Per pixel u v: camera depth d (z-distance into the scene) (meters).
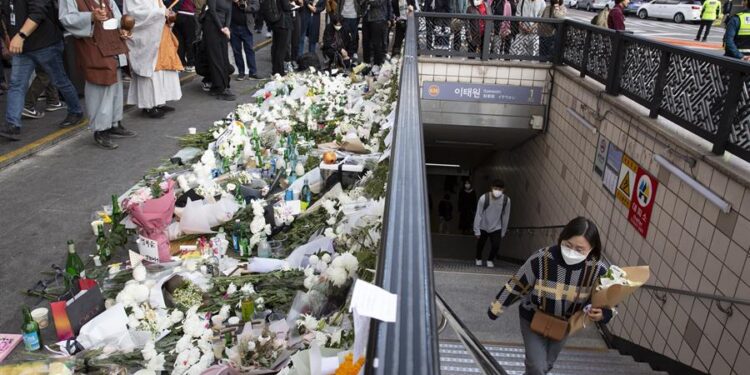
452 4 10.78
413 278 1.10
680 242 4.82
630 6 30.72
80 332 3.20
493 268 8.80
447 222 17.69
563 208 8.70
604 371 4.85
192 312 3.32
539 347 3.39
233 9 10.12
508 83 9.80
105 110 6.21
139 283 3.62
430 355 0.88
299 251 4.09
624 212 6.14
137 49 7.16
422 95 9.98
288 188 5.38
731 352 3.96
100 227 4.24
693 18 27.38
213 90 9.02
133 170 5.76
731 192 4.05
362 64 11.30
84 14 5.71
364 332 1.68
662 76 5.43
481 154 17.12
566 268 3.20
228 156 5.82
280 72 10.64
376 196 4.24
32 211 4.79
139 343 3.22
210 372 2.96
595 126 7.23
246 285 3.74
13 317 3.48
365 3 11.59
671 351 4.80
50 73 6.27
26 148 5.93
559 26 9.29
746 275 3.85
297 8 11.39
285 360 3.01
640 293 5.50
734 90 4.22
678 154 4.85
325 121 7.62
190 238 4.64
